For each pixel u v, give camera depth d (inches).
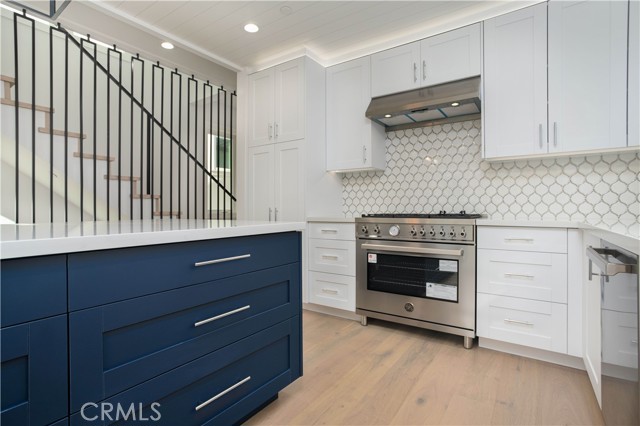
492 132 97.1
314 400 66.2
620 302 45.3
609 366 50.6
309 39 118.1
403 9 99.8
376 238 106.6
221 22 107.7
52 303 32.8
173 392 44.3
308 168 123.0
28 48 136.2
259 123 135.4
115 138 161.2
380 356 86.0
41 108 110.8
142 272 40.5
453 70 103.0
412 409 63.4
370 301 107.8
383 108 110.9
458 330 92.1
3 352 29.5
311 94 125.0
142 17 105.2
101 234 37.1
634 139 79.4
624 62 80.5
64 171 116.9
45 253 31.7
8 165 123.6
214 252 49.5
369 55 120.6
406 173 124.8
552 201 99.3
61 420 33.4
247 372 56.0
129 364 39.3
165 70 175.2
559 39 88.0
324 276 118.1
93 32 117.8
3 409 29.8
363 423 59.3
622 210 90.0
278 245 61.4
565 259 77.8
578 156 95.4
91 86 153.6
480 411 62.7
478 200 111.0
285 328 63.1
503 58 95.7
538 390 69.7
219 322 50.6
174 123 180.9
